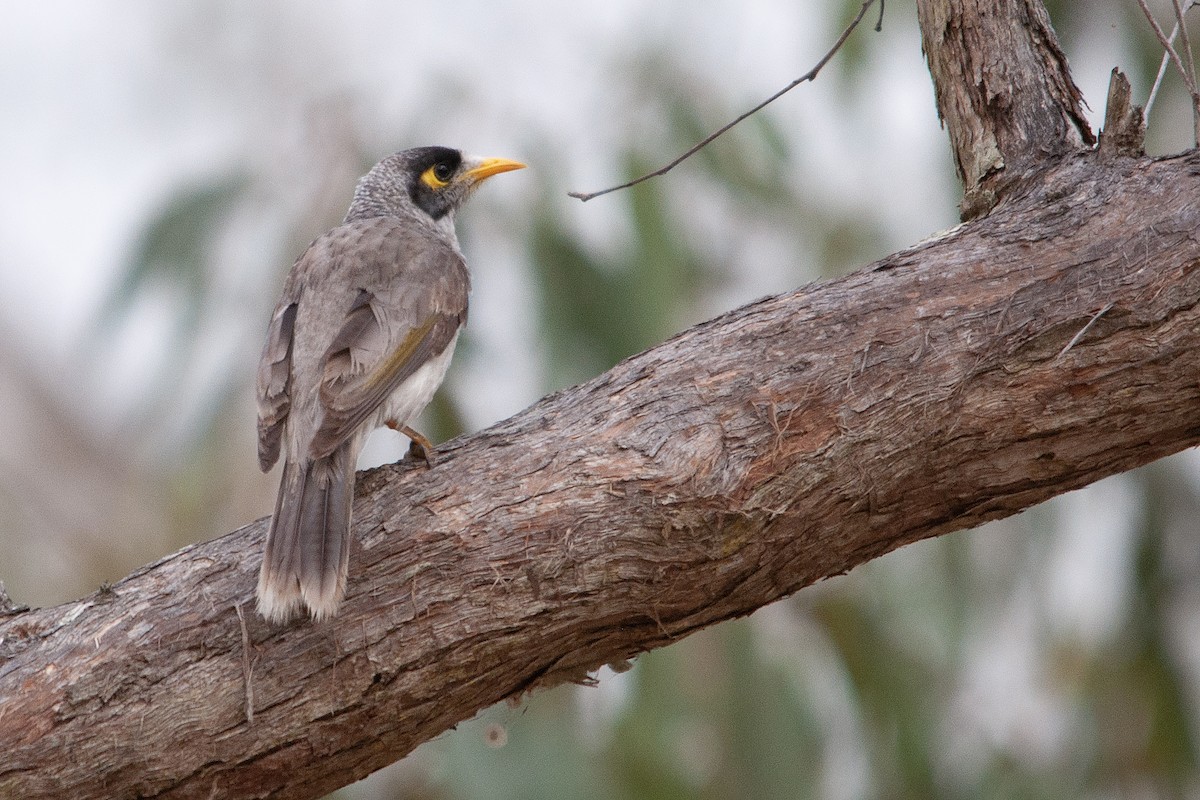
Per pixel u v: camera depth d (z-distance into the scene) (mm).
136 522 18688
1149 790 14562
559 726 12922
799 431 7188
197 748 6828
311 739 6902
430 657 6953
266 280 14172
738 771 13562
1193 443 7371
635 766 13219
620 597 7121
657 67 14508
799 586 7500
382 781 13945
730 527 7102
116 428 19906
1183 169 7523
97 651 6879
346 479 7586
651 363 7531
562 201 13812
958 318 7316
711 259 15133
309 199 14484
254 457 15242
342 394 8469
